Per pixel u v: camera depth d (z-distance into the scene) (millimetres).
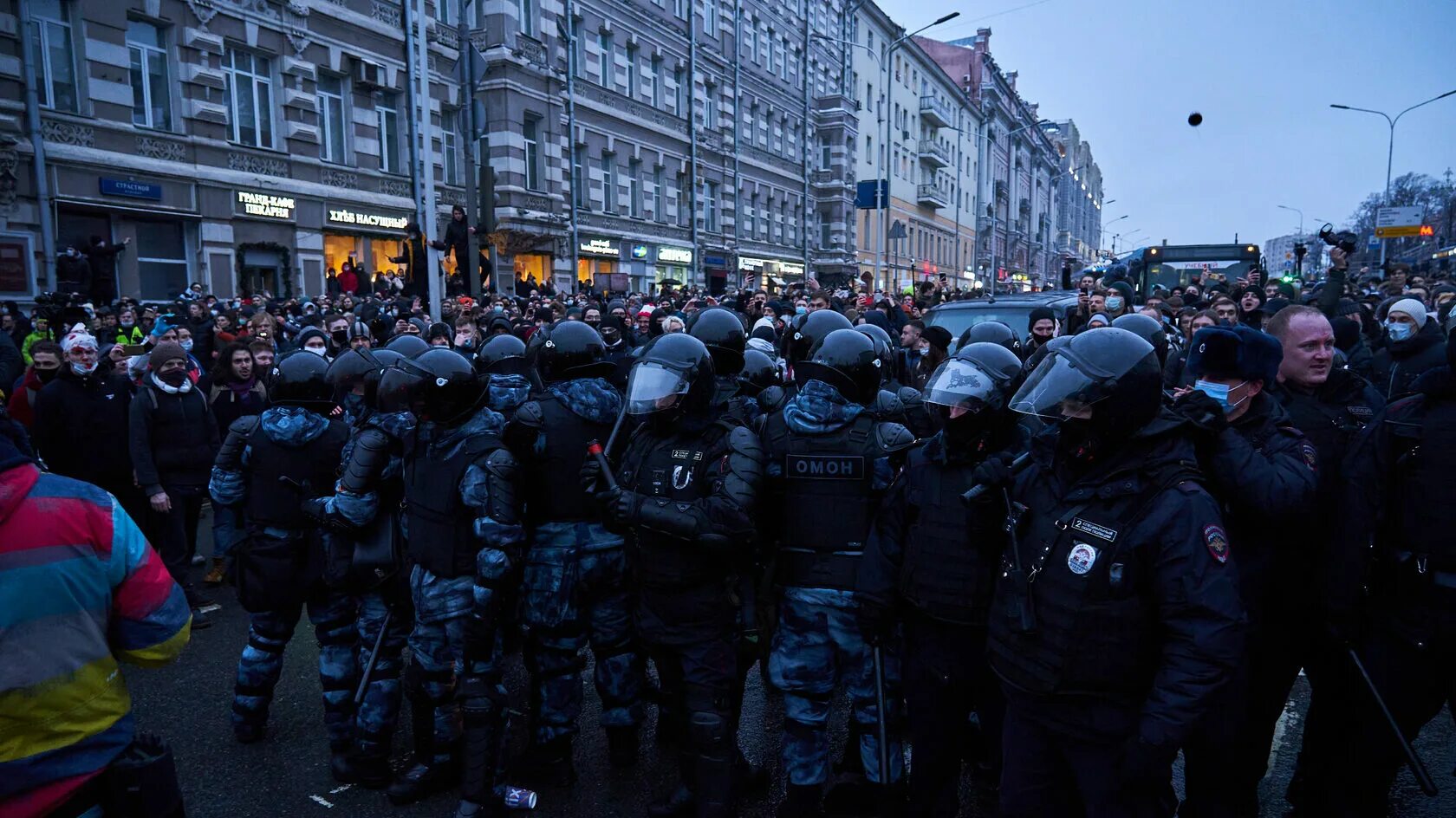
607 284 18828
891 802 2949
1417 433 2604
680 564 2982
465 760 3051
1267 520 2492
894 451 3002
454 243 12688
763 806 3396
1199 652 1928
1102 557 2045
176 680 4523
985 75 68125
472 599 3180
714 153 31750
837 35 42938
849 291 16625
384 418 3314
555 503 3412
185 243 15047
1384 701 2717
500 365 4406
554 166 22891
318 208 17188
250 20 15703
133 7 13914
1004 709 2943
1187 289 12977
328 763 3693
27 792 1714
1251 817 2941
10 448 1726
